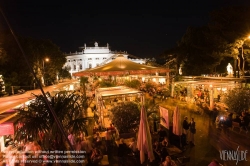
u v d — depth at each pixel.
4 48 33.56
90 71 15.15
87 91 27.33
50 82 55.59
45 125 7.80
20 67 36.06
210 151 10.09
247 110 14.25
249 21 24.67
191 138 11.02
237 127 12.69
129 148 9.91
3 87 28.05
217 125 13.25
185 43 36.22
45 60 49.69
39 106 7.98
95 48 139.25
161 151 8.95
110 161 9.70
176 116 10.66
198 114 17.05
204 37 32.69
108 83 22.02
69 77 98.06
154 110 12.94
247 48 27.98
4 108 10.15
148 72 15.38
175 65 38.59
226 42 27.41
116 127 11.59
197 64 33.56
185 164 8.81
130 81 22.80
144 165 9.01
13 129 9.25
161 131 10.91
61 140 8.30
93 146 9.82
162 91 23.98
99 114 13.69
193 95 21.88
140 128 8.60
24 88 36.50
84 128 8.46
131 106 11.91
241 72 29.64
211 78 22.44
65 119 8.32
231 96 15.09
